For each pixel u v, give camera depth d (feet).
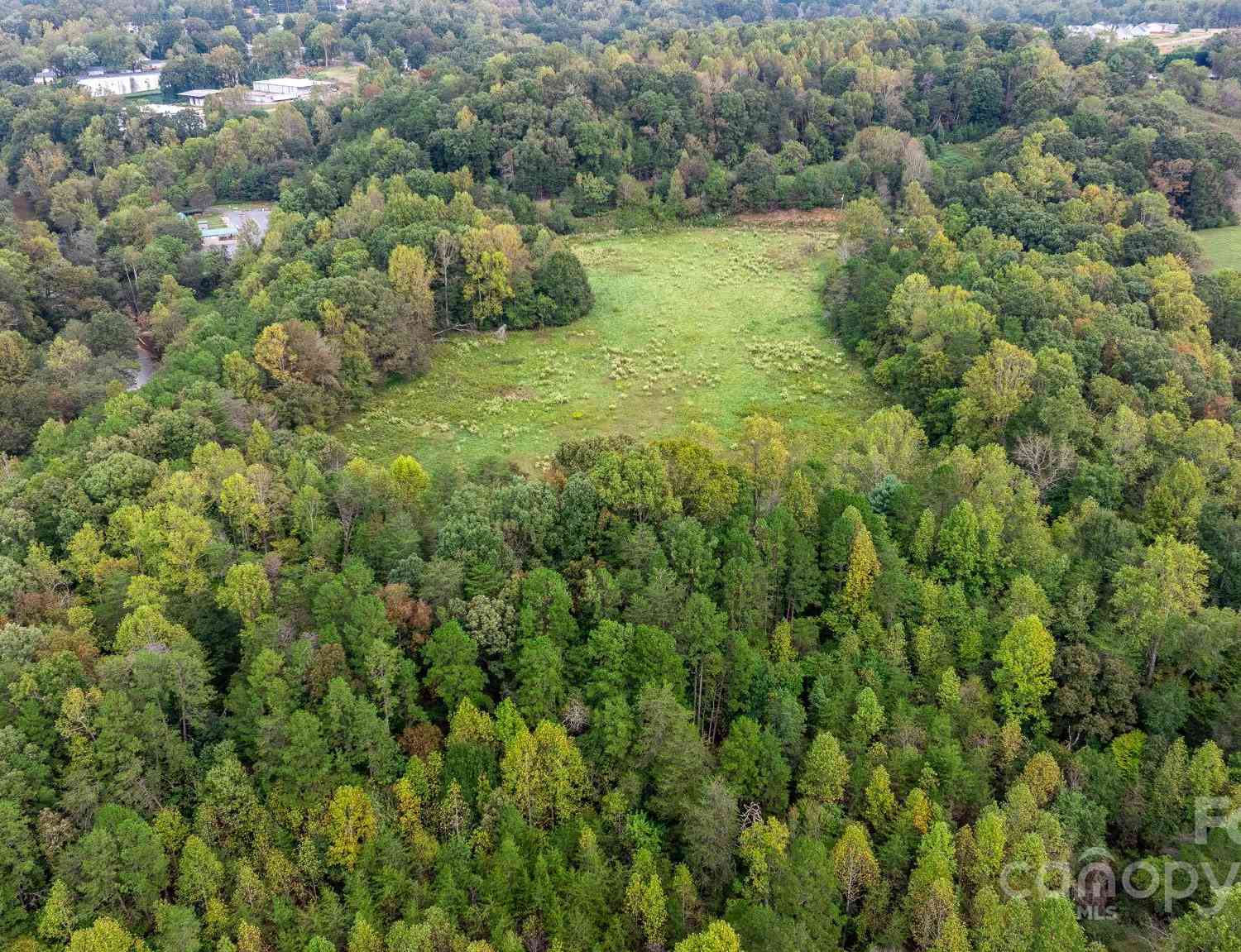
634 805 234.38
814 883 205.16
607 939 205.36
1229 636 257.34
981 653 264.52
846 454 331.16
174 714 240.53
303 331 425.69
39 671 231.50
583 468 324.19
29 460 352.08
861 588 272.31
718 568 278.46
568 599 260.42
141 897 203.00
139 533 276.21
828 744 232.12
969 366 395.96
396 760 232.73
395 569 267.18
